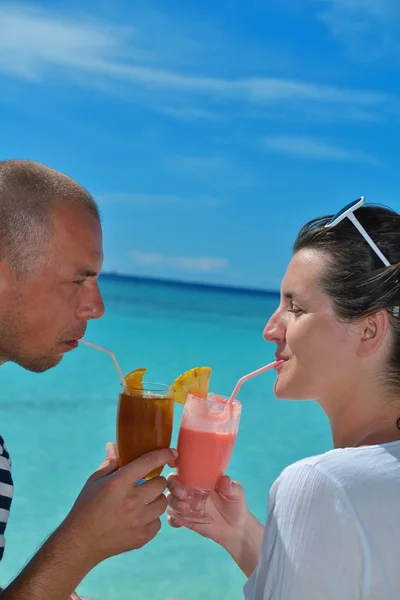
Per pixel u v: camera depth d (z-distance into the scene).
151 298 41.97
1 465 1.96
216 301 46.50
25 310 2.04
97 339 25.16
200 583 5.43
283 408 12.95
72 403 12.74
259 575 1.61
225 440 2.05
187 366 21.08
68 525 1.88
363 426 1.71
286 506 1.55
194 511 2.09
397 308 1.67
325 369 1.73
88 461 9.14
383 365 1.70
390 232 1.73
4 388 13.66
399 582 1.46
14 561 5.71
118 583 5.36
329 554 1.48
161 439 2.01
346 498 1.49
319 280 1.73
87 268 2.08
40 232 2.01
